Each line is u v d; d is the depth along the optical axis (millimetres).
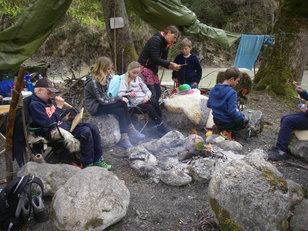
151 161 3301
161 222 2424
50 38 14117
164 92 5434
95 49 14531
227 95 3816
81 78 5793
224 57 15891
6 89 4770
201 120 4492
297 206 2131
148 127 4578
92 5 8531
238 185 2039
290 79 6980
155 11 6109
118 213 2295
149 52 4336
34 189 2531
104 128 3801
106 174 2441
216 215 2117
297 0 4621
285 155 3582
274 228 1907
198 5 17062
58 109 3113
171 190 2887
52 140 2928
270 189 1966
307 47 6945
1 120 3266
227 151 3473
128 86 4043
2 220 2229
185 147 3436
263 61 7465
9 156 2816
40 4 4922
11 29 4965
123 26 6215
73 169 2814
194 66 5230
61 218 2162
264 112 5941
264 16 16031
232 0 16938
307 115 3508
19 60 5133
